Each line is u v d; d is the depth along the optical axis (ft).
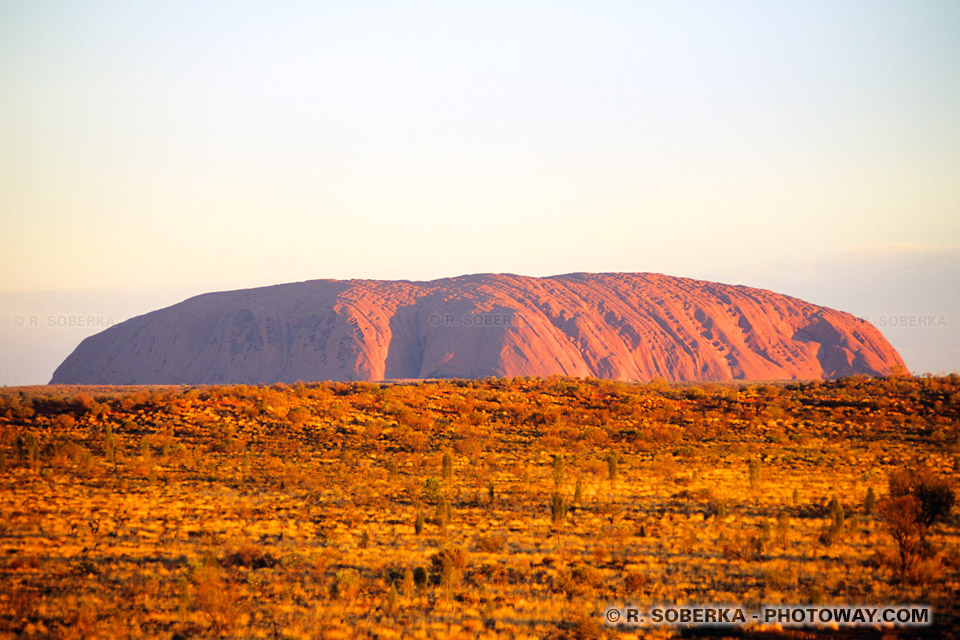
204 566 197.36
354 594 187.32
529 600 183.42
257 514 282.15
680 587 192.65
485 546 232.32
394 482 348.59
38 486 322.14
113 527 258.16
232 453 403.95
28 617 172.86
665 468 375.25
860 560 216.33
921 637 156.35
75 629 163.84
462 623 168.35
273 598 186.50
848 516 274.77
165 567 214.28
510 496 318.65
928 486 209.36
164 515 277.44
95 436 428.56
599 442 455.22
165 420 465.06
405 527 263.29
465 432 467.52
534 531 257.34
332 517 277.23
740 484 344.90
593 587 192.95
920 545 206.49
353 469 377.30
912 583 194.39
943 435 452.35
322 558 215.10
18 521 262.67
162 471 359.46
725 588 192.24
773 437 459.73
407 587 190.19
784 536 239.09
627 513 286.25
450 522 268.21
